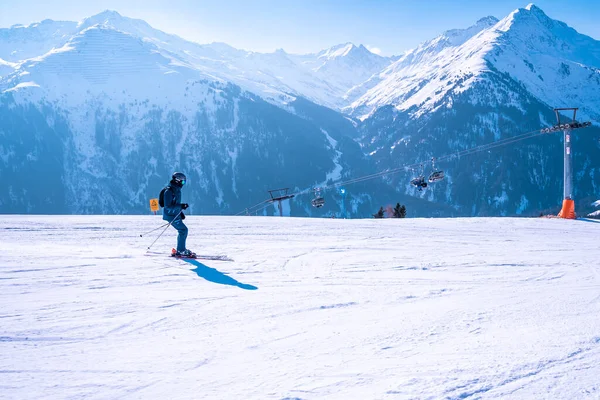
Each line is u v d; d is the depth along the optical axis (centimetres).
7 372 373
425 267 920
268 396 331
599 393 330
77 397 331
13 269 764
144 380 362
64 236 1191
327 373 373
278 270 854
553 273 884
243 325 514
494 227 1717
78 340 456
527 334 477
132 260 887
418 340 459
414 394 330
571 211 2219
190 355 418
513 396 327
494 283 780
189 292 665
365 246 1182
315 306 604
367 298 655
